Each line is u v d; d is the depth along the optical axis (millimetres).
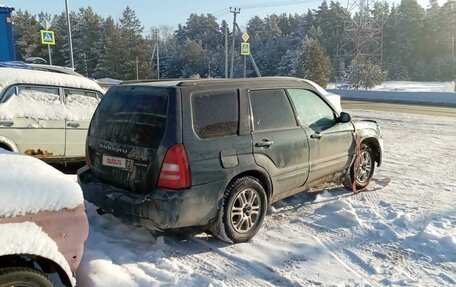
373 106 21391
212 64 84938
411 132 12383
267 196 4699
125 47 64750
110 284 3473
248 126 4445
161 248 4211
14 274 2609
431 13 101062
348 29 60594
